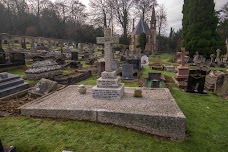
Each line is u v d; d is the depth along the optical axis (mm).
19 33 51812
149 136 4617
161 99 6465
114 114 4957
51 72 11539
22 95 7520
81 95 7023
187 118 5852
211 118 5945
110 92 6406
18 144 4094
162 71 16078
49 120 5219
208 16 25281
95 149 3975
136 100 6340
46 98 6664
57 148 3977
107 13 44906
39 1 58312
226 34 40938
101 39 6605
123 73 11891
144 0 46219
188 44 26156
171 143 4395
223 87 8531
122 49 34062
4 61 13242
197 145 4398
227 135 4898
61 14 58000
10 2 52656
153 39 46406
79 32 49969
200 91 8773
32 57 19047
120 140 4320
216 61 21703
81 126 4863
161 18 54281
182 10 30391
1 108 6020
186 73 12031
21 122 5062
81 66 16109
